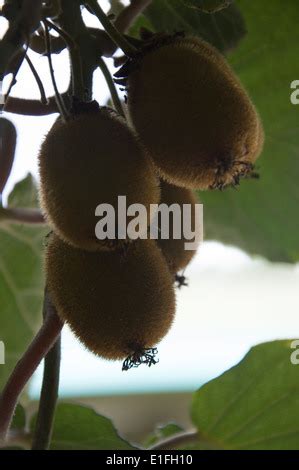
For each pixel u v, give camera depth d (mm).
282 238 686
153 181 412
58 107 433
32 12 404
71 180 400
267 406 517
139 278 419
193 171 418
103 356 423
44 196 407
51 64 425
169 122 414
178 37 441
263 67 603
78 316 420
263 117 623
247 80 610
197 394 516
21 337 659
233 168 419
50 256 430
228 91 417
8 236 637
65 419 501
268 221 677
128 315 417
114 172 402
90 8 450
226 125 412
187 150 413
